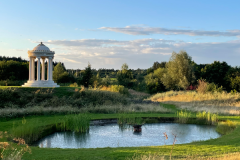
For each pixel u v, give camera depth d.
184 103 30.16
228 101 28.78
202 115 19.58
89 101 24.52
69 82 49.72
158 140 13.06
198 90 38.72
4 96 21.84
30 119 16.92
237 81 45.97
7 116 17.23
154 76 66.00
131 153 8.96
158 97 41.16
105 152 9.20
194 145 10.45
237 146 10.06
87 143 12.41
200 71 57.50
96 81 40.12
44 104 21.88
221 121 18.19
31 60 29.20
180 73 51.28
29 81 28.27
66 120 15.70
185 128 16.64
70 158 8.30
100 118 18.44
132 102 27.08
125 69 61.31
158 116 20.00
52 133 14.68
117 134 14.59
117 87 38.75
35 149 9.91
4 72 44.75
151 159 7.81
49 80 29.11
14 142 11.12
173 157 8.26
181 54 53.72
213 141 11.32
